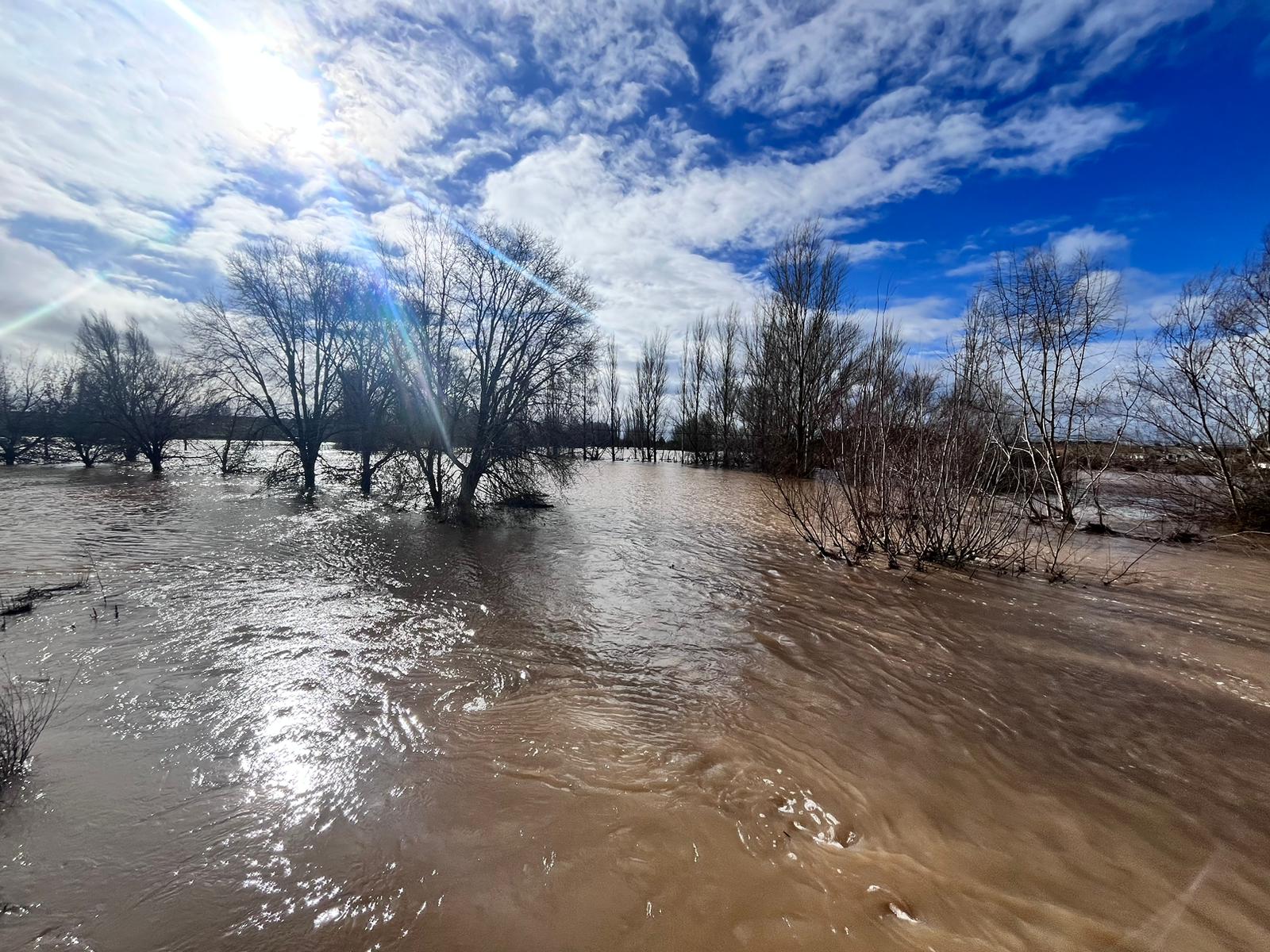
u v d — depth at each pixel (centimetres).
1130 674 584
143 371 2800
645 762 418
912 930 275
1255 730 473
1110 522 1545
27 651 609
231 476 2655
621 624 726
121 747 430
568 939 269
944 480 1036
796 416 3177
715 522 1591
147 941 267
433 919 280
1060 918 282
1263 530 1282
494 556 1122
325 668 579
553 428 1716
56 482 2295
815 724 477
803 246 3159
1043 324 1566
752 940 269
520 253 1612
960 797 381
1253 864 320
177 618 718
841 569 1034
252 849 326
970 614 773
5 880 301
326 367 2156
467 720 479
